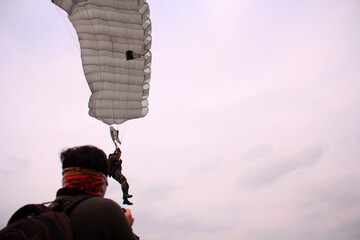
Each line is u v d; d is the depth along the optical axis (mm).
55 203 2148
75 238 1954
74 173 2260
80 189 2223
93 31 8961
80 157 2289
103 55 9141
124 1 9000
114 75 9406
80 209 2033
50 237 1829
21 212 2021
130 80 9625
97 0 8750
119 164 9047
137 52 9352
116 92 9617
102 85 9422
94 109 9523
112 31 9055
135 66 9492
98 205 2043
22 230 1775
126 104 9828
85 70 9203
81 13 8852
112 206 2082
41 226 1834
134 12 9188
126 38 9266
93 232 1965
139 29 9289
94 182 2279
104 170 2377
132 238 2109
